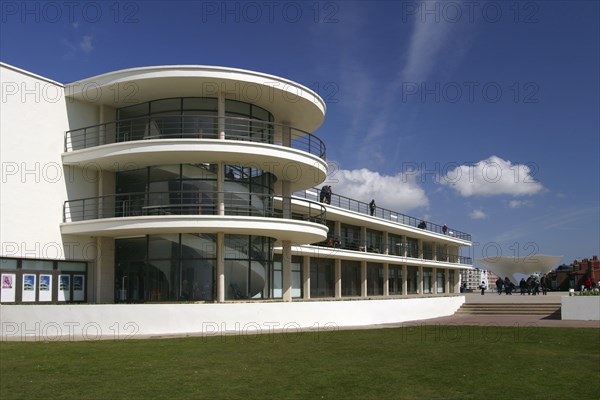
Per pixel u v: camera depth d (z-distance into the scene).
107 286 25.97
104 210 26.03
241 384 12.51
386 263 52.81
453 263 66.38
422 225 58.72
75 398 11.33
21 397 11.42
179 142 23.36
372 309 26.75
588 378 13.28
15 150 24.00
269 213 26.50
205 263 24.38
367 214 46.81
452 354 16.62
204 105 25.25
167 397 11.40
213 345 18.16
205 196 24.53
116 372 13.75
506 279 57.72
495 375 13.57
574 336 20.73
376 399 11.32
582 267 69.00
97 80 24.77
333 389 12.09
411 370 14.12
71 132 25.77
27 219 24.09
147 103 26.00
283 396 11.50
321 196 41.34
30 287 24.28
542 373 13.83
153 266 24.92
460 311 33.56
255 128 26.08
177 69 23.50
